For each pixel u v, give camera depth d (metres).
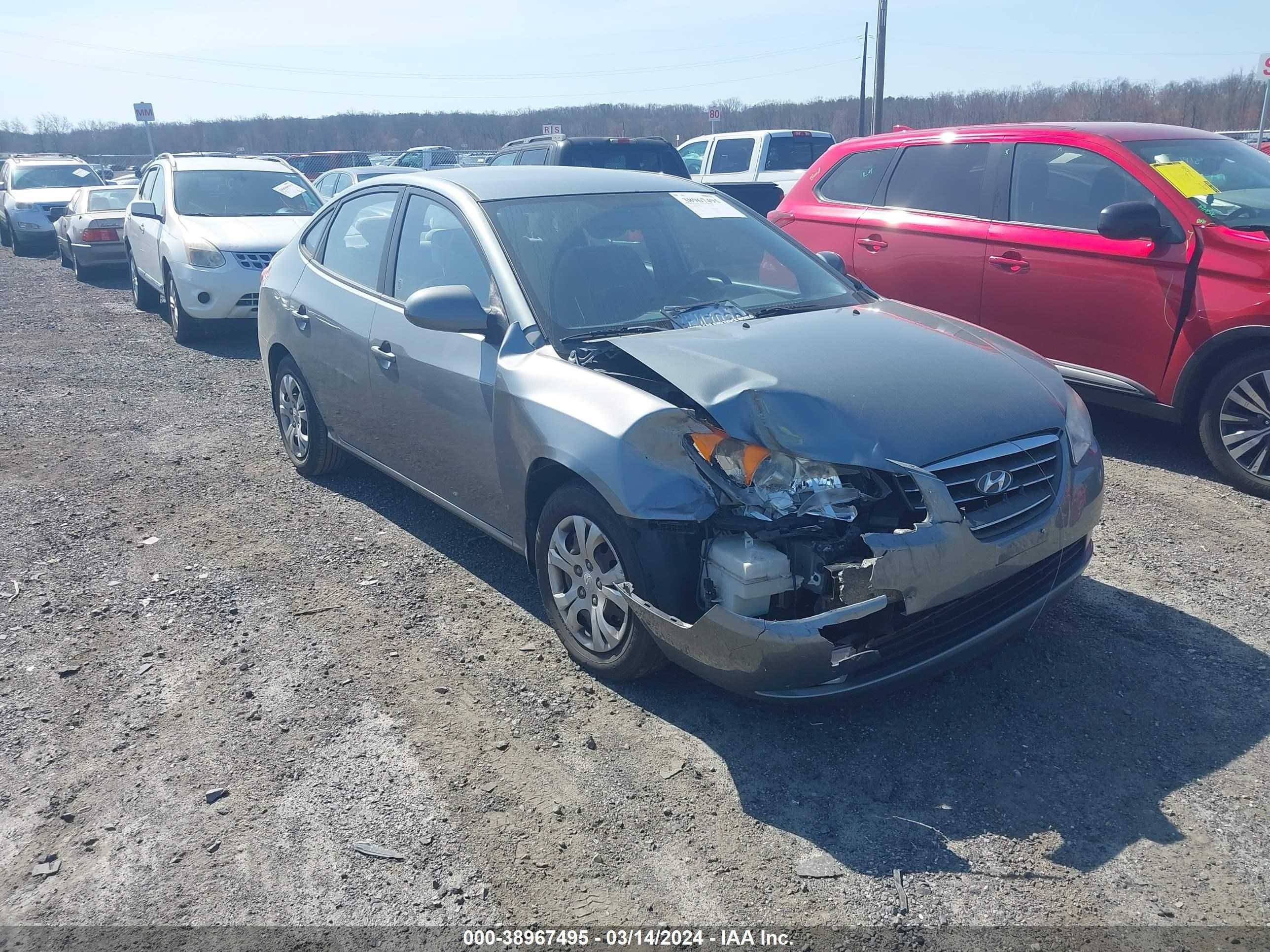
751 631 2.94
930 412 3.19
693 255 4.34
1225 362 5.25
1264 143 13.97
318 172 34.75
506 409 3.72
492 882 2.67
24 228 18.92
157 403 7.70
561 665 3.72
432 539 4.94
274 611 4.21
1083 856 2.71
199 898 2.64
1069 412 3.55
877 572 2.89
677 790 3.02
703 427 3.15
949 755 3.16
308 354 5.28
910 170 6.77
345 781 3.08
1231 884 2.60
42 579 4.57
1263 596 4.12
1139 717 3.33
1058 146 6.00
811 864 2.71
